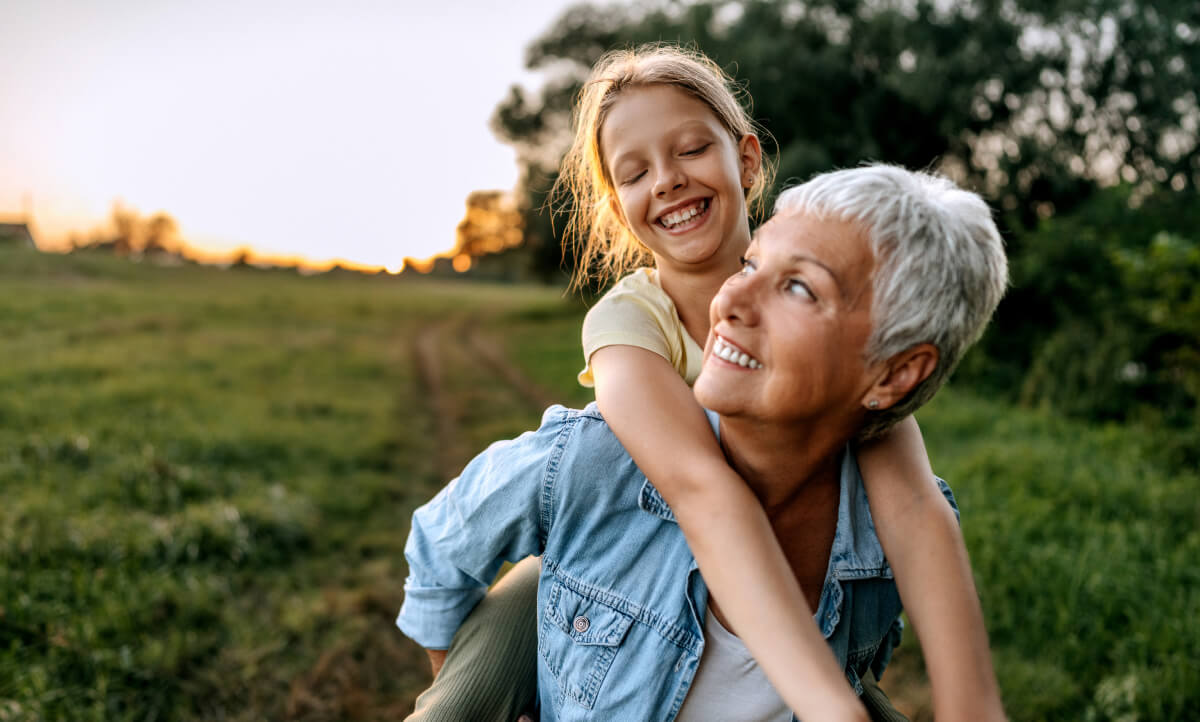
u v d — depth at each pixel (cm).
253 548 484
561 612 117
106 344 1218
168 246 6175
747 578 94
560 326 2239
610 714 113
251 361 1188
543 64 2747
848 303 88
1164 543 441
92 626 360
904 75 1518
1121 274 920
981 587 401
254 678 363
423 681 383
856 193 88
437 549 129
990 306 94
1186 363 763
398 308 2711
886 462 112
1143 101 1639
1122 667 332
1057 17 1548
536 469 116
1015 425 755
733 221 131
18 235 5081
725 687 111
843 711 86
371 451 746
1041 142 1561
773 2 1798
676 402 109
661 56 136
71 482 555
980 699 97
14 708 303
